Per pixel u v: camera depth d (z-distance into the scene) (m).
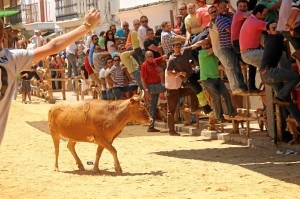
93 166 11.50
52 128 11.07
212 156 12.25
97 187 9.48
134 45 18.00
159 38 18.06
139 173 10.57
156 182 9.66
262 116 13.85
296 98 12.59
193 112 15.96
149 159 12.09
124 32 21.27
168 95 15.91
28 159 12.60
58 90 29.42
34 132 17.69
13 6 54.91
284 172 10.06
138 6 28.17
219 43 13.30
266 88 13.02
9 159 12.67
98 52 20.75
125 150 13.44
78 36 4.90
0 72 4.59
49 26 50.19
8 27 55.09
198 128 16.28
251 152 12.53
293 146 12.37
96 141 10.61
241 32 12.36
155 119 18.73
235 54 13.20
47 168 11.41
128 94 19.36
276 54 11.85
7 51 4.68
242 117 13.97
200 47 15.65
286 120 12.62
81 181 10.03
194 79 15.21
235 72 13.25
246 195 8.44
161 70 17.09
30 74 29.38
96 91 22.59
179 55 15.34
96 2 38.91
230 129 15.86
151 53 16.78
